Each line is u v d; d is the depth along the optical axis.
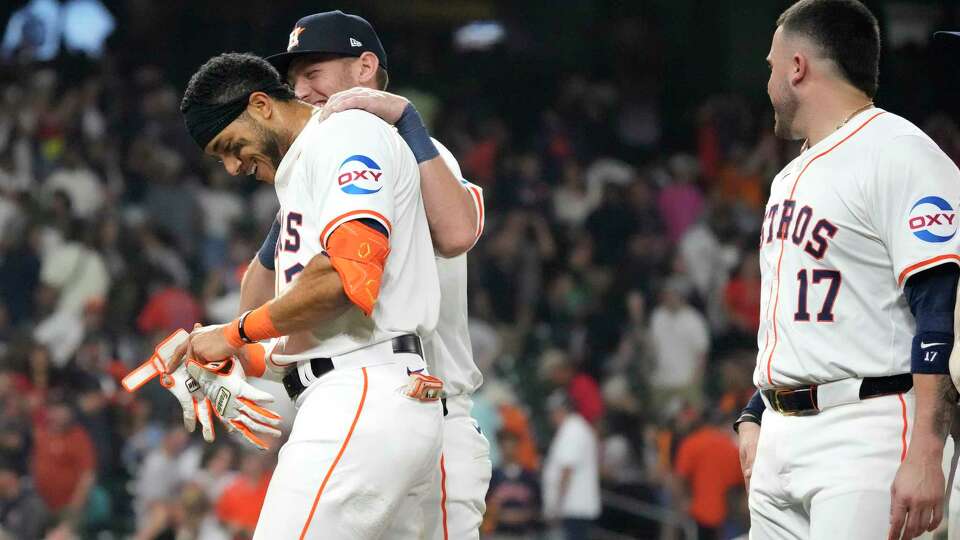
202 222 42.06
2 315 35.06
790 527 10.44
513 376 38.19
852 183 9.88
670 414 37.47
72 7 50.62
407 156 10.03
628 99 56.34
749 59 58.78
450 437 10.96
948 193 9.64
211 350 9.71
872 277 9.87
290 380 9.98
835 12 10.35
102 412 31.77
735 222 48.53
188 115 10.02
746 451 11.05
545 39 59.50
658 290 43.56
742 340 43.06
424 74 57.00
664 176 51.50
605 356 41.19
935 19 56.03
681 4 59.44
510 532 32.16
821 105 10.38
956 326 9.48
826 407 10.01
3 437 30.19
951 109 52.38
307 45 11.29
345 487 9.34
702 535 31.86
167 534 29.08
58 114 43.66
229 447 29.09
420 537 10.41
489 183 48.72
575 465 32.53
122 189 43.06
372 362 9.62
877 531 9.70
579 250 44.88
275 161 10.15
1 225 37.38
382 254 9.25
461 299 11.09
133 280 37.53
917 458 9.32
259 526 9.52
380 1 58.09
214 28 53.22
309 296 9.21
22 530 29.64
